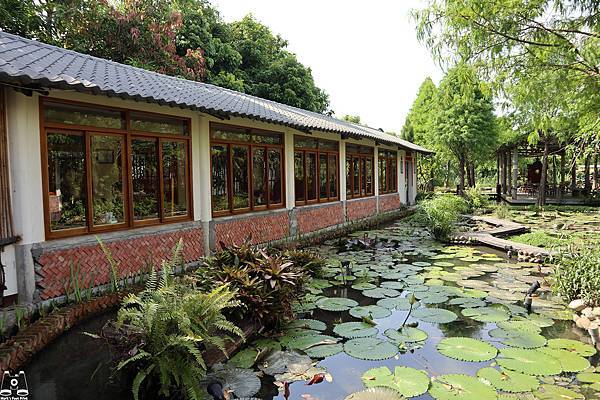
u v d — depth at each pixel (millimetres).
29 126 4203
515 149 19156
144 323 2877
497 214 13453
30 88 3889
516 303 4984
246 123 7441
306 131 8469
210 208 6652
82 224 4832
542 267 6793
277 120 7109
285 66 19203
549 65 5367
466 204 15094
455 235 9484
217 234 6758
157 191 5824
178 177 6188
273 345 3848
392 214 13906
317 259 6180
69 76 4250
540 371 3209
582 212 15031
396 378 3111
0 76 3453
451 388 2965
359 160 12555
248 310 4016
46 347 3664
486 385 3002
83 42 11648
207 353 3492
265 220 7926
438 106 20188
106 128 5062
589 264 4883
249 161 7691
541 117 5871
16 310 3818
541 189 17047
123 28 12258
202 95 7113
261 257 4855
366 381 3104
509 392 2908
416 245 9055
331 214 10516
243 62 19500
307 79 19766
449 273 6480
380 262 7312
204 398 2877
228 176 7195
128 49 12484
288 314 4375
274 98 18281
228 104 6875
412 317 4539
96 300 4508
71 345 3707
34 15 10359
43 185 4371
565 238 9008
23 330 3664
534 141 6348
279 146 8570
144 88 5418
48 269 4309
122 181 5301
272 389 3061
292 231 8797
